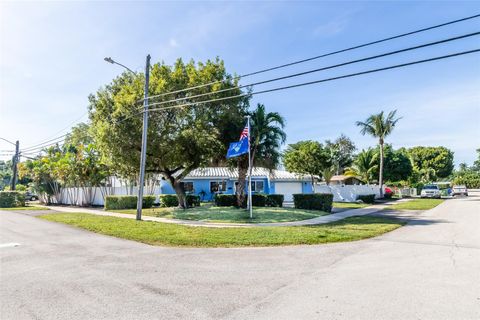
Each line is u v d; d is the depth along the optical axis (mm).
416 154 76938
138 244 10742
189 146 20484
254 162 21375
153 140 19250
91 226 14617
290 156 36000
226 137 21188
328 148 51000
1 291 5941
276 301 5297
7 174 71688
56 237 12211
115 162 20891
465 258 7969
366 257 8328
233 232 12359
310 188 36344
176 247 10188
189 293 5754
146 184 31766
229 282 6387
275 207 22641
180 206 22922
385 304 5047
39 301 5406
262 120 20625
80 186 33781
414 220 16188
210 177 33562
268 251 9391
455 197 45031
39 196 41250
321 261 8023
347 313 4727
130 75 22203
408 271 6902
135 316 4754
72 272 7238
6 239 11836
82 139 43188
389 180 48656
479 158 55188
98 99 21688
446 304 4996
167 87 19797
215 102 20500
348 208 25297
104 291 5902
